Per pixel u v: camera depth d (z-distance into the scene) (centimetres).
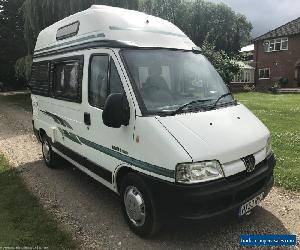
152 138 412
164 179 400
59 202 582
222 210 402
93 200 588
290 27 3878
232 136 426
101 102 506
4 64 3431
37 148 964
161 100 454
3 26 3195
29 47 2152
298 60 3744
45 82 725
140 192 442
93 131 531
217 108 472
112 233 478
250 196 436
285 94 3056
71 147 625
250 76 4216
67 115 620
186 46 548
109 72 485
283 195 593
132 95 443
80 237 470
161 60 493
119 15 524
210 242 452
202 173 390
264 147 468
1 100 2678
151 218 429
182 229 434
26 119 1539
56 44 667
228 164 409
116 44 482
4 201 579
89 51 535
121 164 468
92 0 1869
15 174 725
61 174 726
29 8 2011
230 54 4722
